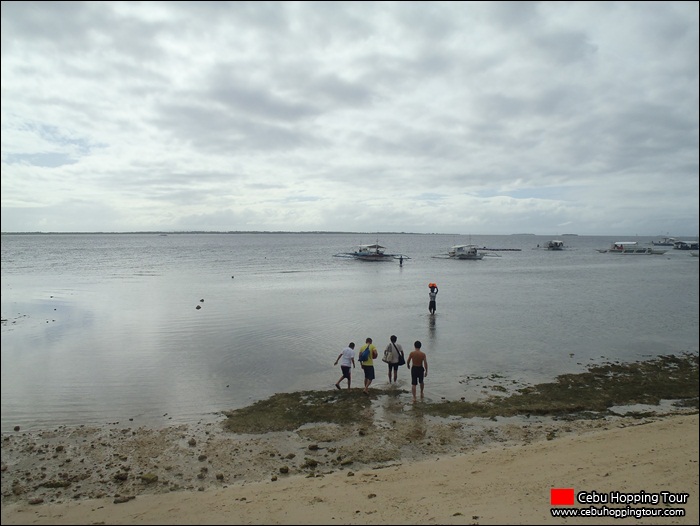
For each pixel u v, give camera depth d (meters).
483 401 14.31
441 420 12.84
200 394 14.66
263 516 7.83
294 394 14.72
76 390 14.94
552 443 11.13
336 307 31.70
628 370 17.73
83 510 8.40
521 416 13.30
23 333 23.58
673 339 22.88
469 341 21.91
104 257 98.44
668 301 35.47
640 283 49.41
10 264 76.25
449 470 9.63
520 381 16.27
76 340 21.92
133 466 10.20
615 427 12.66
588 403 14.42
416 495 8.37
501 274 60.75
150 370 17.09
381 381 16.05
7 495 9.03
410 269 69.06
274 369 17.33
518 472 9.25
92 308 31.03
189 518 7.92
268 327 24.81
